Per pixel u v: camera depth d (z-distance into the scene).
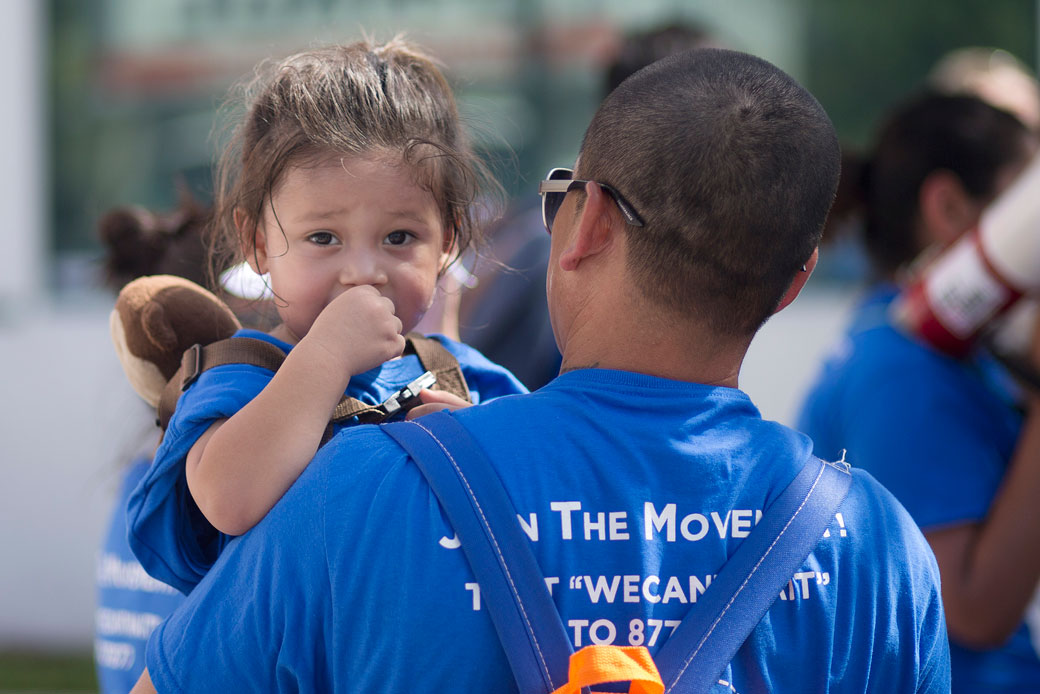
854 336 3.87
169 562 2.26
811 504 1.92
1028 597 3.27
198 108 7.91
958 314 3.44
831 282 7.37
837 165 1.98
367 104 2.37
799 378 7.36
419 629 1.77
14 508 8.00
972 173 3.89
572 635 1.78
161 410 2.37
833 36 7.34
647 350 1.97
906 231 4.07
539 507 1.82
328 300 2.31
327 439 2.21
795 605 1.87
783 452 1.98
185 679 1.93
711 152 1.85
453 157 2.46
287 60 2.51
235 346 2.26
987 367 3.74
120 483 3.26
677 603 1.82
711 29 7.26
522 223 4.20
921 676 2.00
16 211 8.03
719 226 1.86
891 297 3.93
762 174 1.85
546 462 1.86
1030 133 3.98
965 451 3.39
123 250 3.16
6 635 8.03
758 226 1.87
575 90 7.39
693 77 1.92
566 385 1.97
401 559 1.79
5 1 8.01
